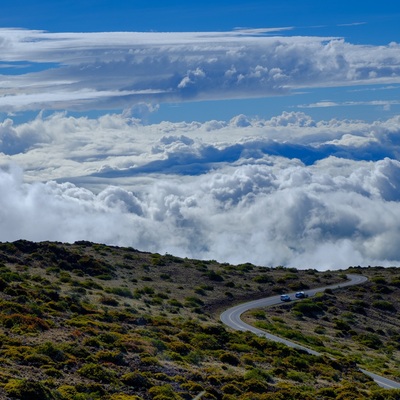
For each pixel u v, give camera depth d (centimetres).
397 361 5741
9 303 3628
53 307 4125
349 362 4638
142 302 6294
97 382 2622
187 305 6925
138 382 2714
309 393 3241
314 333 6544
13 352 2694
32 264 7075
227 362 3716
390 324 7700
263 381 3278
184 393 2727
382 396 3472
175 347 3634
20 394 2173
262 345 4509
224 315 6838
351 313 7719
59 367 2689
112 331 3744
